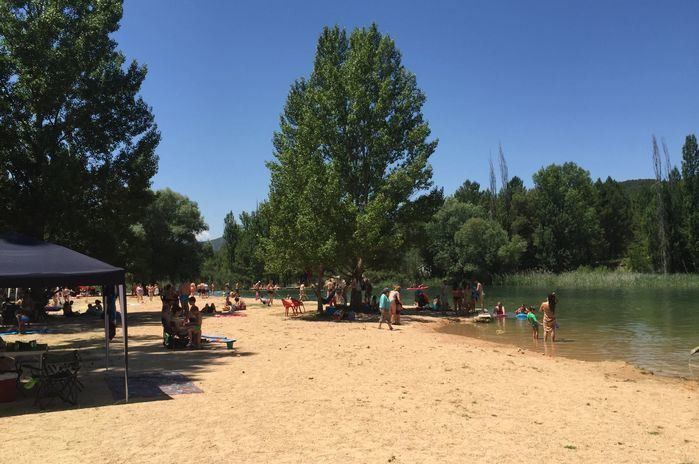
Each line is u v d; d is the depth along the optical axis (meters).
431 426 8.30
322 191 29.19
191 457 6.70
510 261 85.38
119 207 31.97
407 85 34.69
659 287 66.00
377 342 18.55
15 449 7.00
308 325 24.92
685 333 23.47
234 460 6.60
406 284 87.06
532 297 50.81
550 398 10.68
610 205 116.19
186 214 72.62
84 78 30.42
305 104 35.41
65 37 29.59
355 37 34.84
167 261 69.88
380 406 9.55
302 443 7.31
